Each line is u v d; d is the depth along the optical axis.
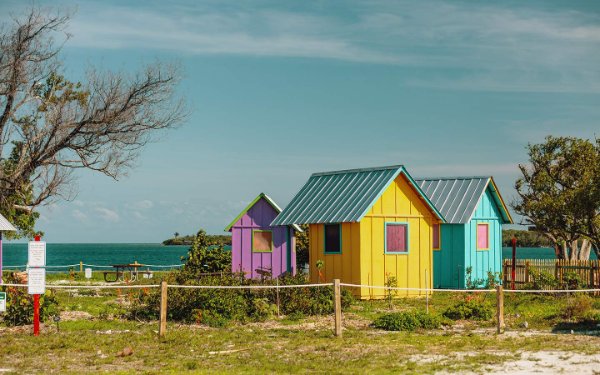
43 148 34.72
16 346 16.89
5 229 26.22
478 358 15.34
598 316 21.59
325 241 31.62
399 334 19.22
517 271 32.00
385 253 30.72
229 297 22.11
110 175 35.62
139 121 35.53
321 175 34.81
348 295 25.28
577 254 46.09
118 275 44.34
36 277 18.72
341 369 14.37
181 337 18.20
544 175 42.81
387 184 30.70
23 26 33.91
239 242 34.97
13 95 33.75
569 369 14.00
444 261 35.81
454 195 36.56
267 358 15.65
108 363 15.27
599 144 42.53
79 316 22.52
